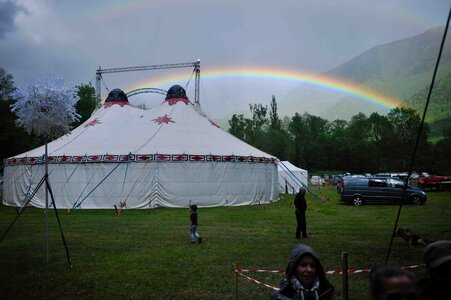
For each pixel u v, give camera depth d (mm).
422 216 17391
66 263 9031
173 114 26469
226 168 22797
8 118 41438
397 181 23578
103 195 21484
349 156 83375
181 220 16516
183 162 21875
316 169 87000
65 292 7020
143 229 14102
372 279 2359
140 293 6918
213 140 24547
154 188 21422
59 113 9180
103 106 29672
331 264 8828
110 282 7574
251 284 7398
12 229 14258
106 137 24172
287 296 3408
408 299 2230
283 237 12352
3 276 8039
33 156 22875
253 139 98438
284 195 33062
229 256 9656
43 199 22234
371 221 16031
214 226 14750
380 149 81500
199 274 8062
